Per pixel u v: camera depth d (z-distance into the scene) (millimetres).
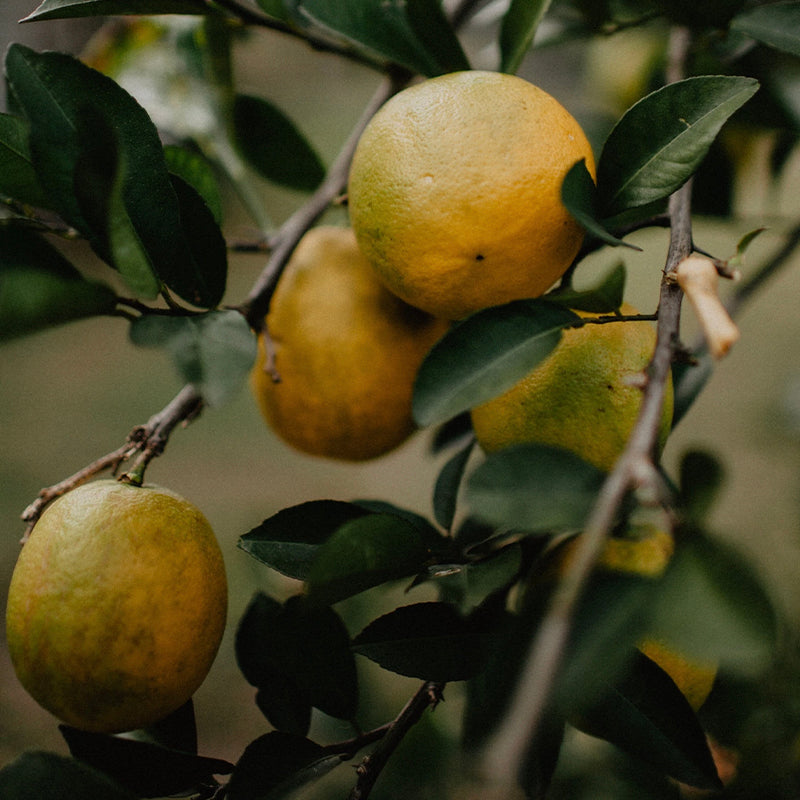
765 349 1284
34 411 1635
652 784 527
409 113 402
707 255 394
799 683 548
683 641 316
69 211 384
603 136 544
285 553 402
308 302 465
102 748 404
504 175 390
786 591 675
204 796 410
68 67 389
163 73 556
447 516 454
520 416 415
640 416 329
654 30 591
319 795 583
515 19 453
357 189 414
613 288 402
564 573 402
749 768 542
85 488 408
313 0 461
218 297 416
